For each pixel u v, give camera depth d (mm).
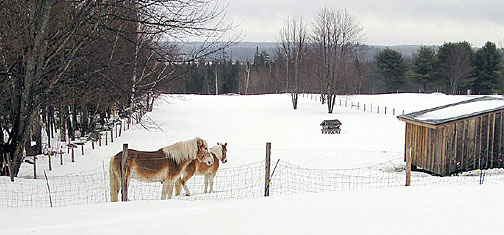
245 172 16984
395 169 17969
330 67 49094
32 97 14031
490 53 74938
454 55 74875
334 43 47469
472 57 76625
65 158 20953
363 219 6988
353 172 17000
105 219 7559
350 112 47156
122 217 7699
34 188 12703
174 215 7793
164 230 6664
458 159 16375
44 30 13188
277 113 47000
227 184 14867
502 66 73312
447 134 16172
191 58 14133
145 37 18438
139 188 13609
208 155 11961
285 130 33906
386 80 87562
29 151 20875
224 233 6395
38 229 6879
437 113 18188
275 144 26562
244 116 44250
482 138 16578
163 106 53062
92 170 17297
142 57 18062
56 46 14148
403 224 6574
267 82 105938
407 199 8539
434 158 16641
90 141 27297
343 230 6336
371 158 20766
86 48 14953
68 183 14039
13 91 14883
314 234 6184
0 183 12547
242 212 7887
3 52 13570
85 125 29609
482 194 8812
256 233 6336
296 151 23391
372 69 98500
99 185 13852
